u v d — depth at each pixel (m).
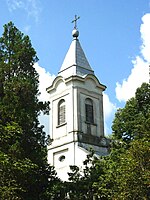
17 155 26.44
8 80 31.08
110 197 27.03
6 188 21.58
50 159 46.06
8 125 23.64
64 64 50.25
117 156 31.58
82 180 30.20
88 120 47.25
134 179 24.97
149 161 25.38
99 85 49.38
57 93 48.53
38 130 30.84
